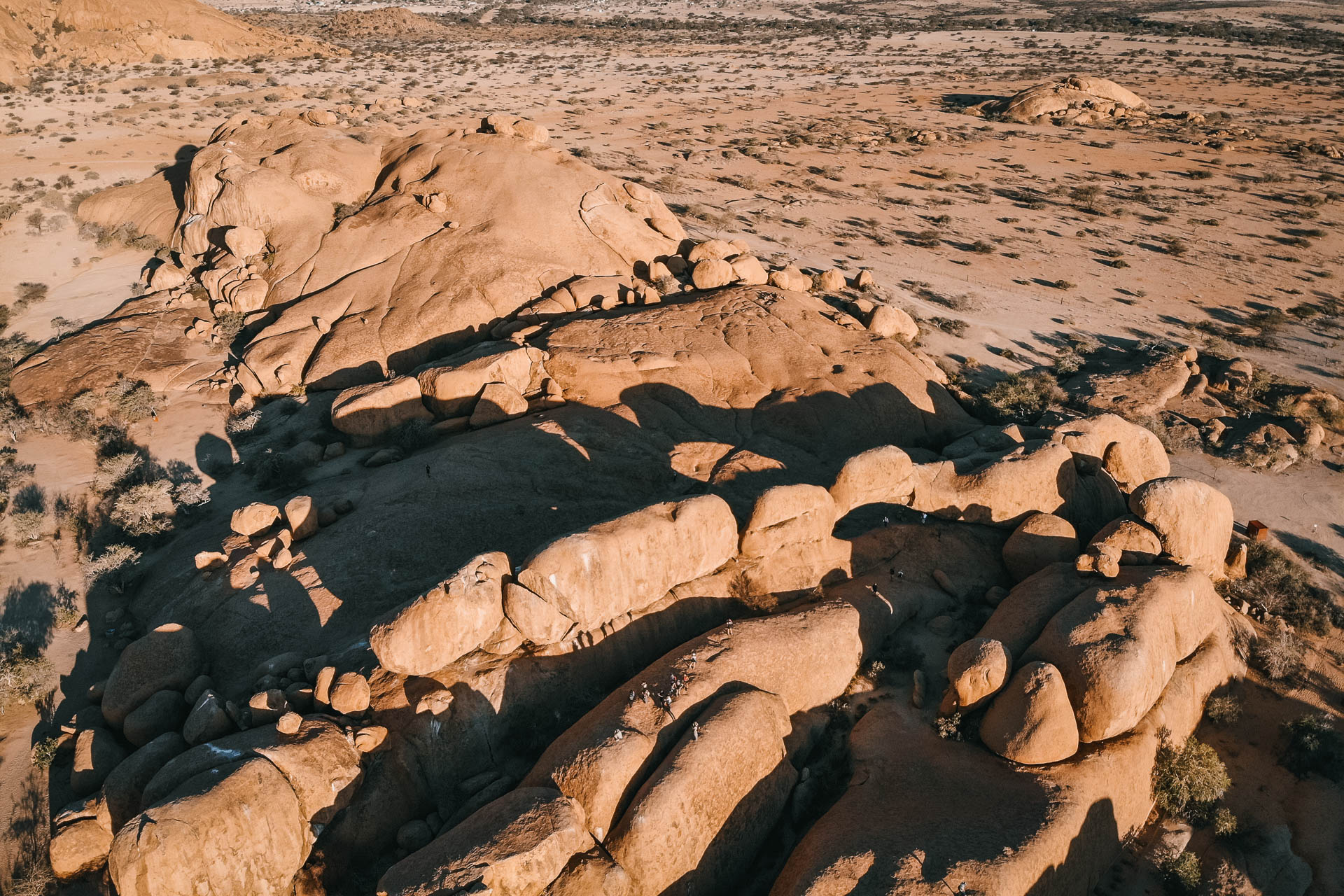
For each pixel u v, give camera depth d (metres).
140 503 33.12
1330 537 33.88
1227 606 27.62
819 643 23.12
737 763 19.44
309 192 54.03
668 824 17.91
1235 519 34.91
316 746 19.69
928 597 27.25
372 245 49.62
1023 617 24.12
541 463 32.34
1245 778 22.70
